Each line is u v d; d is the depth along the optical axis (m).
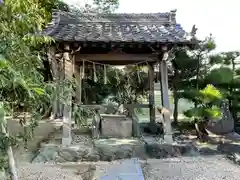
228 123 6.39
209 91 6.14
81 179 4.09
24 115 2.70
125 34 5.64
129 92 8.44
